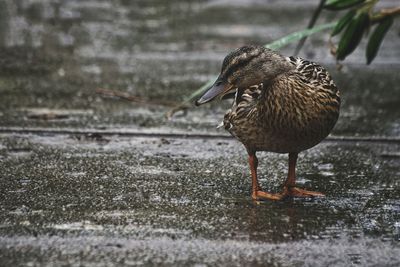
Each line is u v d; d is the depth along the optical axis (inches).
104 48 687.7
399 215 334.3
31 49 662.5
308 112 340.5
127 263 281.7
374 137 459.8
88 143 439.2
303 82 342.0
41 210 331.9
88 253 289.6
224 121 366.6
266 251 294.5
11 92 541.3
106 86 566.6
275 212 335.0
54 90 551.2
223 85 351.6
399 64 657.6
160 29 775.7
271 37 735.1
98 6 865.5
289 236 308.5
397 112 516.7
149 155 418.9
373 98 552.7
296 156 361.7
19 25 743.7
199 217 326.6
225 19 830.5
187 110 519.2
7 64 612.7
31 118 484.4
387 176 390.3
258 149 359.6
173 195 354.3
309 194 358.6
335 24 472.4
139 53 676.7
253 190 355.3
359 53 695.1
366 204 347.6
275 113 342.6
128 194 354.6
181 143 443.8
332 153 429.1
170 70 621.0
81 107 514.0
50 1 866.8
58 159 407.5
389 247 300.8
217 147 436.8
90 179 375.6
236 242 301.4
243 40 724.7
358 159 418.9
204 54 677.9
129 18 820.6
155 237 304.7
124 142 443.5
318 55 687.1
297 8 896.3
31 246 295.0
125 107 519.5
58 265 279.1
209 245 298.2
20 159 406.0
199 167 399.2
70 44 692.1
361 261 288.7
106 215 327.3
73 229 311.4
